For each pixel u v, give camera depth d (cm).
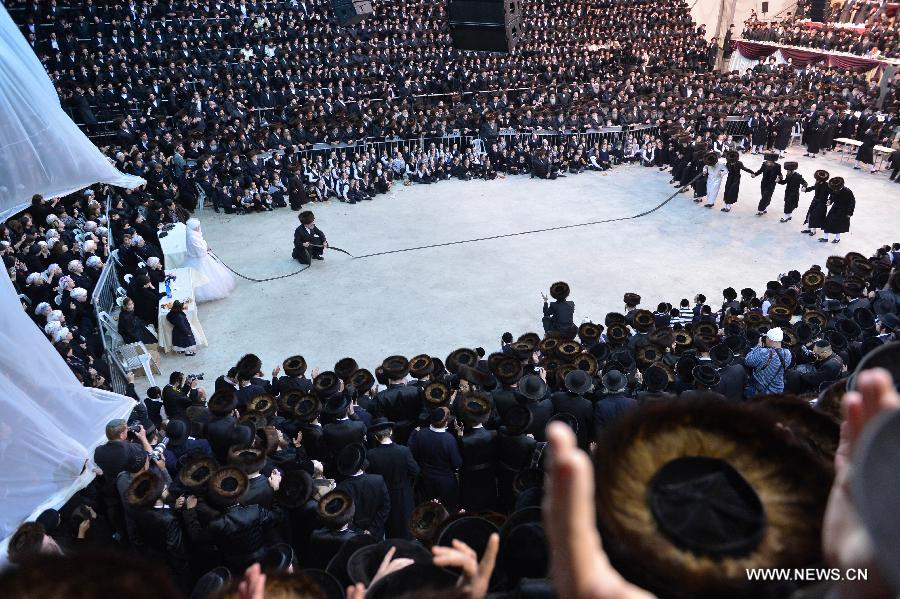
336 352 1275
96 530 709
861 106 2461
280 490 625
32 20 2434
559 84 2917
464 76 2888
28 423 718
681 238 1772
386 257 1686
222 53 2627
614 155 2456
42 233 1427
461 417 722
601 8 3478
